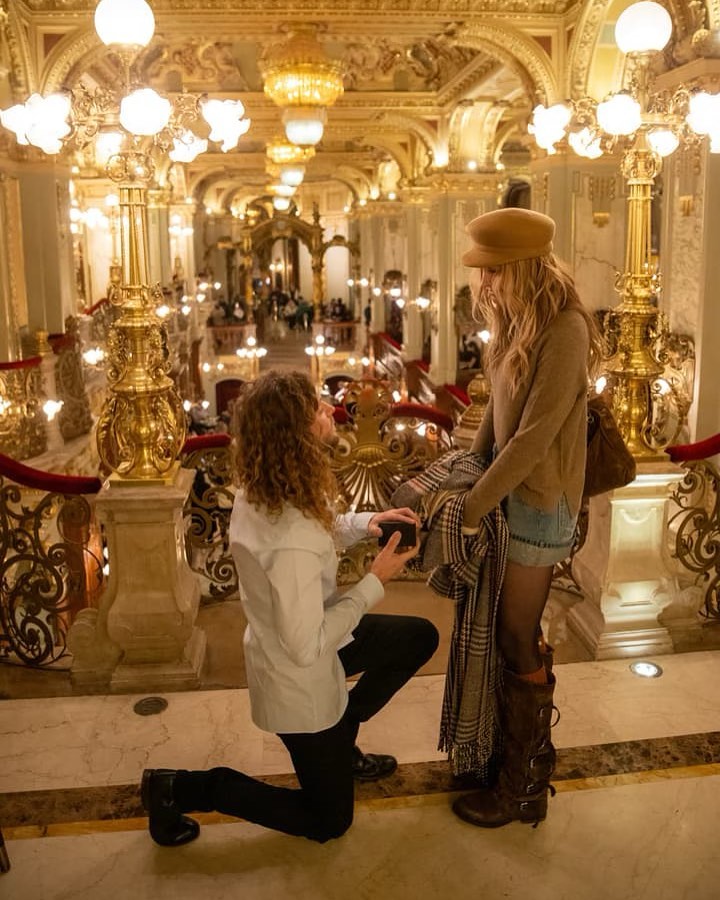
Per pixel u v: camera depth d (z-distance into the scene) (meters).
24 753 3.40
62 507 4.25
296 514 2.43
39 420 11.02
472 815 2.92
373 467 5.27
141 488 3.86
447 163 16.88
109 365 3.89
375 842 2.86
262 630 2.53
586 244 10.62
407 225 21.08
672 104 4.14
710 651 4.21
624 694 3.79
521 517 2.70
